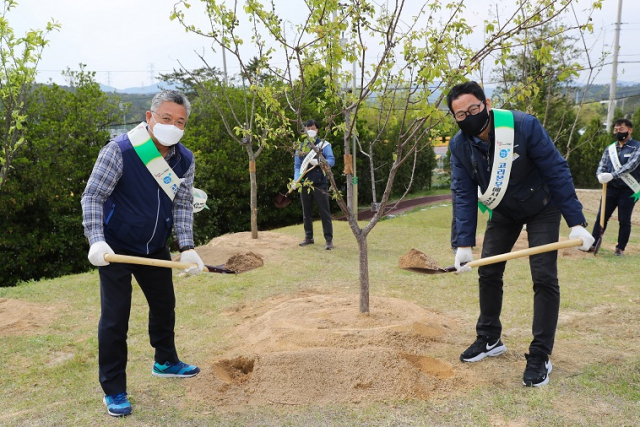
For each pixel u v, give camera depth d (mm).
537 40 4039
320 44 3953
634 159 7297
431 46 3746
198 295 5949
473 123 3320
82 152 14648
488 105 3412
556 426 2863
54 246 13406
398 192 27984
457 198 3646
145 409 3219
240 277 6715
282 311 4797
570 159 24391
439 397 3254
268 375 3480
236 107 17703
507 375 3559
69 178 14180
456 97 3336
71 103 14953
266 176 18562
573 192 3322
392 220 15961
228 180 17734
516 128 3361
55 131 14008
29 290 6363
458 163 3641
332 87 4258
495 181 3410
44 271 13531
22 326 4996
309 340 3949
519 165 3389
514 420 2945
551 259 3420
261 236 9648
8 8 6836
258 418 3070
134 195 3223
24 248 13219
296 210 20281
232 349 4199
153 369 3695
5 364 4094
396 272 6789
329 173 4273
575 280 6289
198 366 3859
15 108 7621
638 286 5953
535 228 3525
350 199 4469
